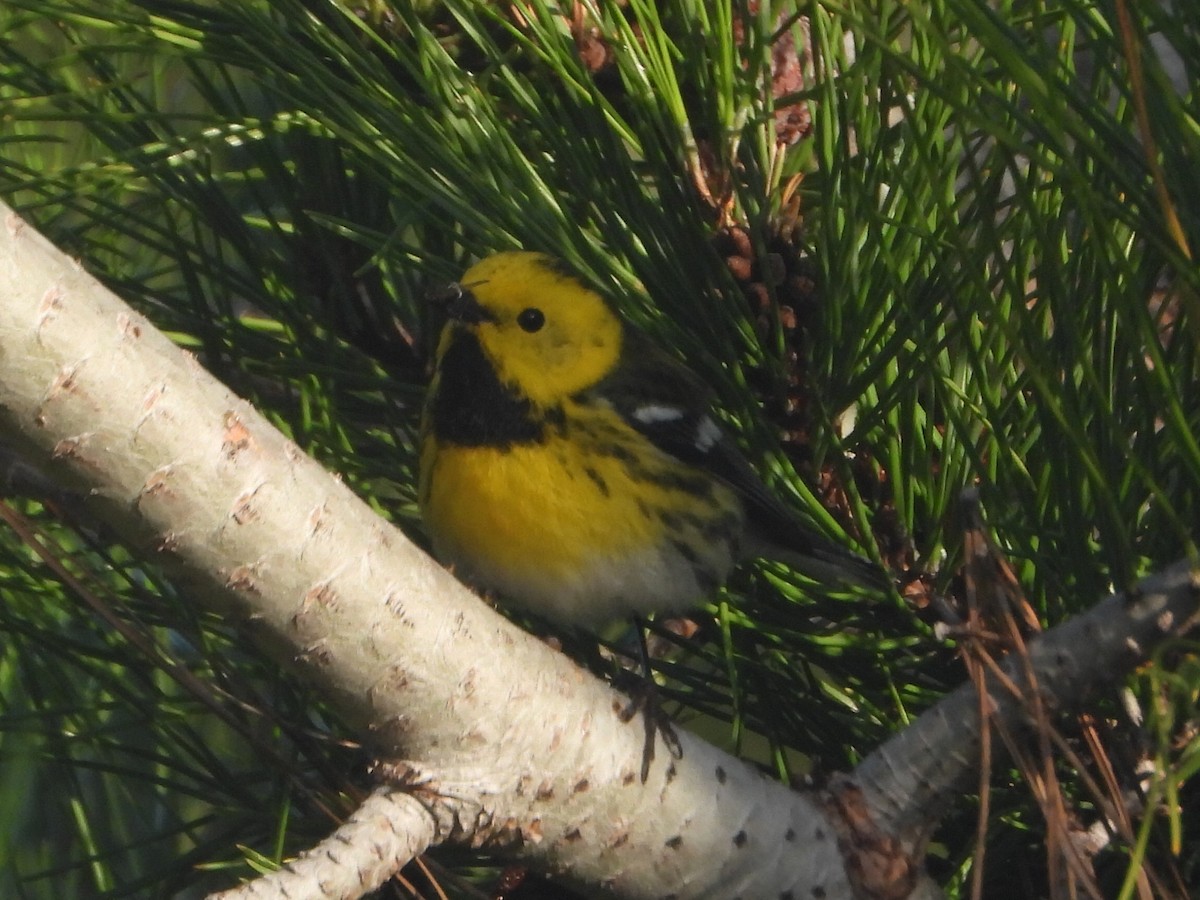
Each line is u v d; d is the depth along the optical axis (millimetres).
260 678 2617
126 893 2596
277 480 2539
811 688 2604
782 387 2600
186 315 2613
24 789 2594
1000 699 2559
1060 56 2555
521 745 2559
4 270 2521
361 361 2631
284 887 2543
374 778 2557
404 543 2551
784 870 2572
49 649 2596
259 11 2594
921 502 2602
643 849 2568
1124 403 2555
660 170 2596
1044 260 2547
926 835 2574
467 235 2633
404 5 2592
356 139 2586
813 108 2604
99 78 2613
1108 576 2570
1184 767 2523
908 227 2561
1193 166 2520
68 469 2531
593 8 2598
